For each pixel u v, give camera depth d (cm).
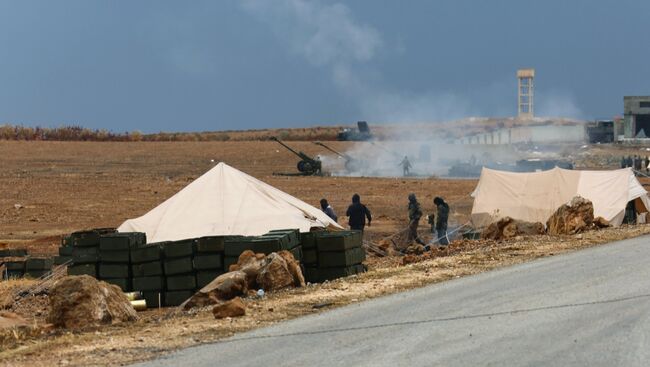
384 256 10775
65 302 6053
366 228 15000
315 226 9919
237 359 4456
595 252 8212
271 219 9806
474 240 10544
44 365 4553
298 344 4753
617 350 4188
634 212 12975
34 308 7862
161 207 10075
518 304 5594
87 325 5978
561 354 4153
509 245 9306
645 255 7769
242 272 6969
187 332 5338
